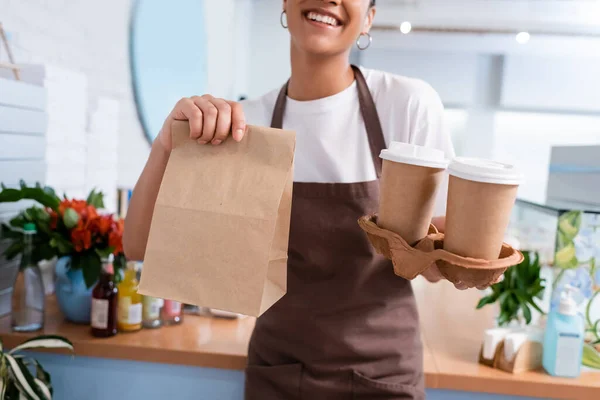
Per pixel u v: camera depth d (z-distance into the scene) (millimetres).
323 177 1141
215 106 751
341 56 1090
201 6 3648
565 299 1258
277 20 5371
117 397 1352
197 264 697
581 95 5551
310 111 1146
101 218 1432
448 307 1812
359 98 1146
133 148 2707
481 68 5680
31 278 1373
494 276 665
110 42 2369
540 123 5746
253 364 1186
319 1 958
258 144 727
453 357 1341
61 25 1919
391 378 1078
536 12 4504
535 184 5812
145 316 1443
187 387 1327
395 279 1121
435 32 5070
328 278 1104
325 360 1088
